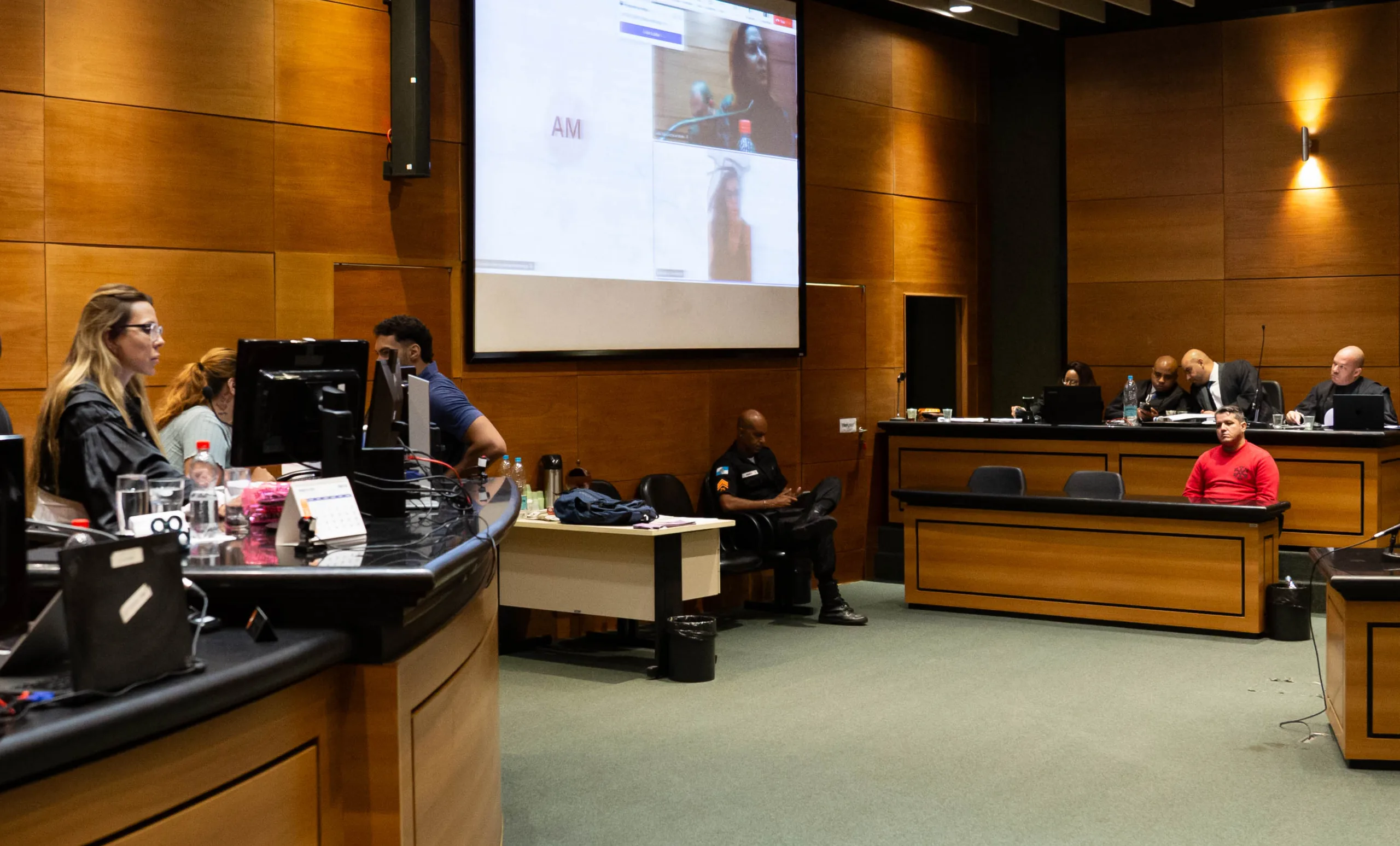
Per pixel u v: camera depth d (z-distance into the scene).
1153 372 8.41
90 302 2.92
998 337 9.35
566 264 6.39
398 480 2.98
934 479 8.18
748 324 7.41
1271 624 6.10
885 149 8.44
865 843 3.45
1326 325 8.47
